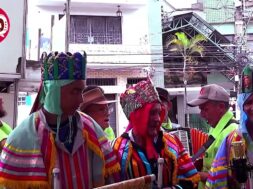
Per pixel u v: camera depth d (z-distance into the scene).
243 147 2.92
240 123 3.06
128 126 3.00
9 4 7.66
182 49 22.52
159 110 2.83
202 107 3.91
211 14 26.91
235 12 26.48
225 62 23.23
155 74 21.22
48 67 2.32
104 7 20.50
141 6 20.84
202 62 23.34
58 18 19.86
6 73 7.69
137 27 20.81
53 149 2.30
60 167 2.32
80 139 2.39
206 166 3.73
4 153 2.30
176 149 2.93
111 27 20.64
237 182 3.04
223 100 3.80
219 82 23.25
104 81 20.30
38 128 2.33
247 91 2.99
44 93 2.41
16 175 2.26
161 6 23.30
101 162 2.46
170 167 2.84
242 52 23.47
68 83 2.29
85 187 2.37
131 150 2.83
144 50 20.77
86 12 20.31
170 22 23.55
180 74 22.80
